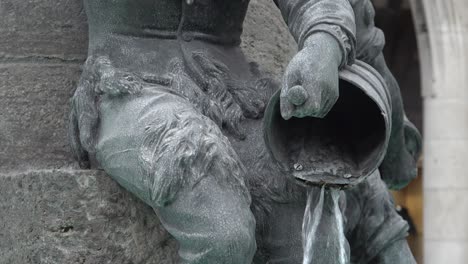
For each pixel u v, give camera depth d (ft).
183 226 8.06
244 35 10.75
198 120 8.30
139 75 8.92
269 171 8.89
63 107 9.70
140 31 9.19
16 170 9.61
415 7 38.58
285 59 11.10
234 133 8.96
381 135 8.41
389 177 10.56
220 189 8.09
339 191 8.77
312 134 8.65
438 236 37.91
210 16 9.43
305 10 8.40
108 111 8.75
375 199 10.08
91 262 8.75
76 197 8.77
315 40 8.05
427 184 38.34
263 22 10.95
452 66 38.52
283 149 8.51
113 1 9.08
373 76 8.50
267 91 9.29
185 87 8.91
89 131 8.86
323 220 8.65
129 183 8.45
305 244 8.62
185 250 8.13
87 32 9.86
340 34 8.14
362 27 9.71
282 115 7.89
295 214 8.88
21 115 9.70
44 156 9.62
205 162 8.09
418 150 10.60
